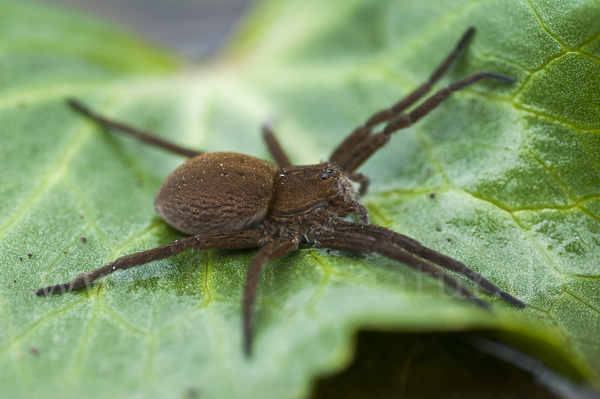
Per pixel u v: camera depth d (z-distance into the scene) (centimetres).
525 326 11
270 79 14
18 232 12
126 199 13
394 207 13
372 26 14
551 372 12
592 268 12
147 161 13
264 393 11
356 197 13
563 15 12
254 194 12
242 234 12
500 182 12
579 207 12
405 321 11
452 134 13
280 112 14
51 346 12
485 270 12
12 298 12
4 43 14
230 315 12
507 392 12
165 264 12
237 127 14
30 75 13
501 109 12
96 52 14
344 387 12
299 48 14
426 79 13
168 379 11
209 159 12
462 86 12
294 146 13
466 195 12
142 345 12
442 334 12
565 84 12
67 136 13
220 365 11
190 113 14
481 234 12
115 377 11
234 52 15
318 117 14
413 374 12
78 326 12
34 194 13
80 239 12
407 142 13
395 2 14
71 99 13
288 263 12
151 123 14
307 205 12
